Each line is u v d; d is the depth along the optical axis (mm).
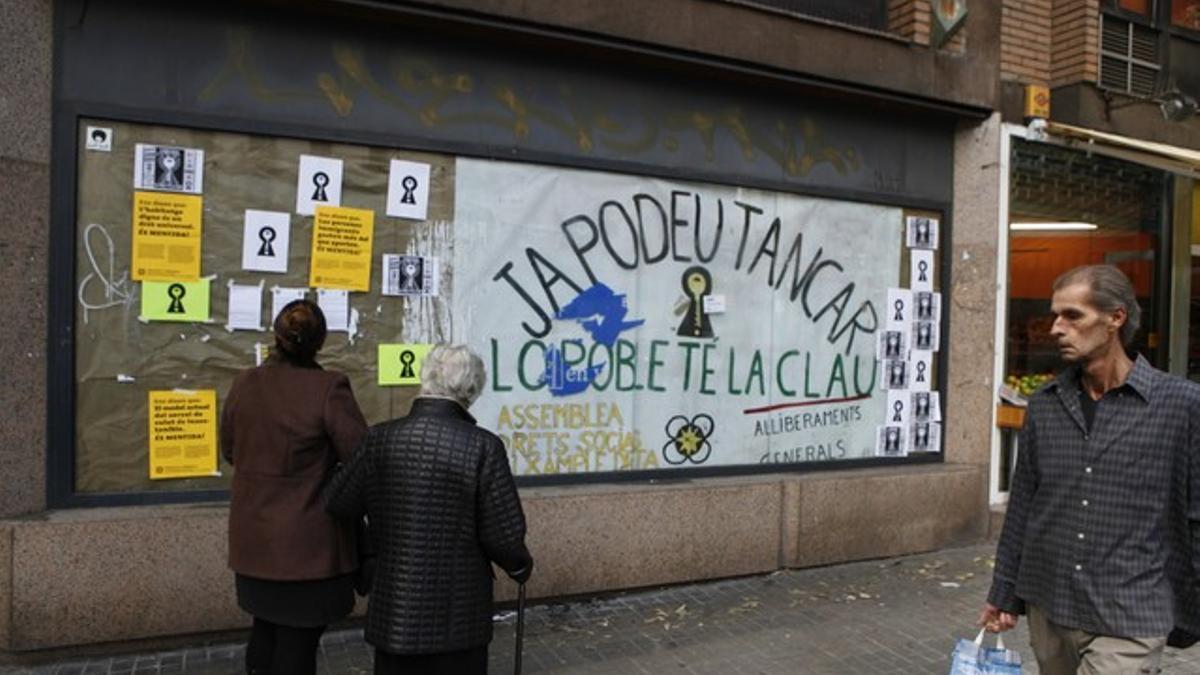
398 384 4648
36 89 3906
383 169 4586
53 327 3992
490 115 4824
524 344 4938
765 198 5641
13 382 3871
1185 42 7371
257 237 4344
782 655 4281
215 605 4121
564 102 5004
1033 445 2666
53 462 4008
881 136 6078
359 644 4305
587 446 5125
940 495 6016
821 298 5875
